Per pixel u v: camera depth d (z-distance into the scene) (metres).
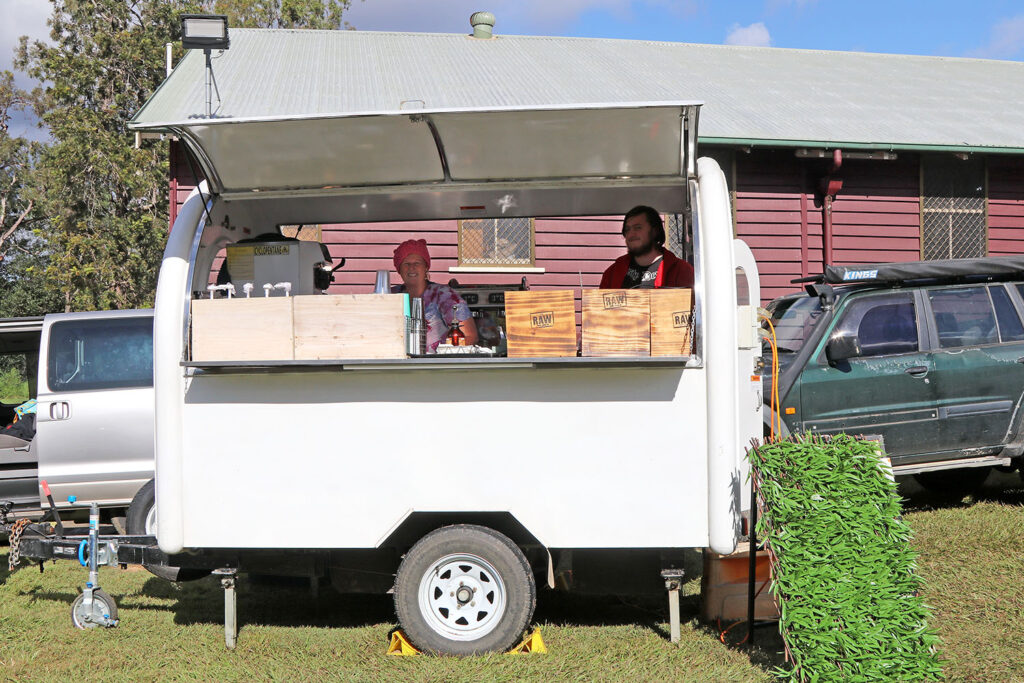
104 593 4.98
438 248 11.74
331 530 4.27
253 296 4.80
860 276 7.09
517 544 4.46
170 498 4.30
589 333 4.16
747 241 12.71
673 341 4.14
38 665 4.33
